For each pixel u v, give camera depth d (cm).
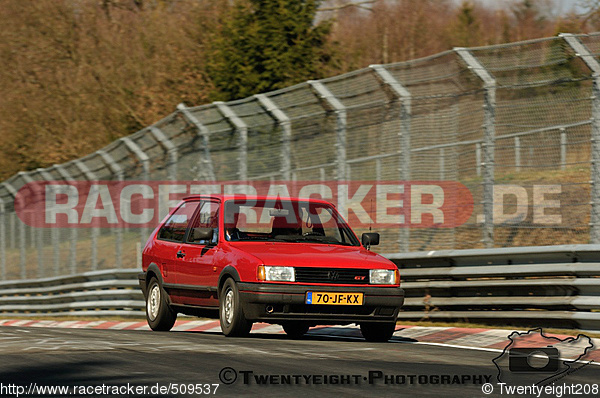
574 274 3738
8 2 13750
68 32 13612
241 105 5653
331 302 3534
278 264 3538
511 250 3959
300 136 5303
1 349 3158
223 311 3738
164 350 3078
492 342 3500
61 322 6272
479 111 4472
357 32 13400
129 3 14112
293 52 10025
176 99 11431
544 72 4266
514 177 4447
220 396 2173
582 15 10944
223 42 10212
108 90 12581
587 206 4400
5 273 8888
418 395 2191
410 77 4797
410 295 4491
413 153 4753
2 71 13600
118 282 6531
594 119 4038
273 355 2939
